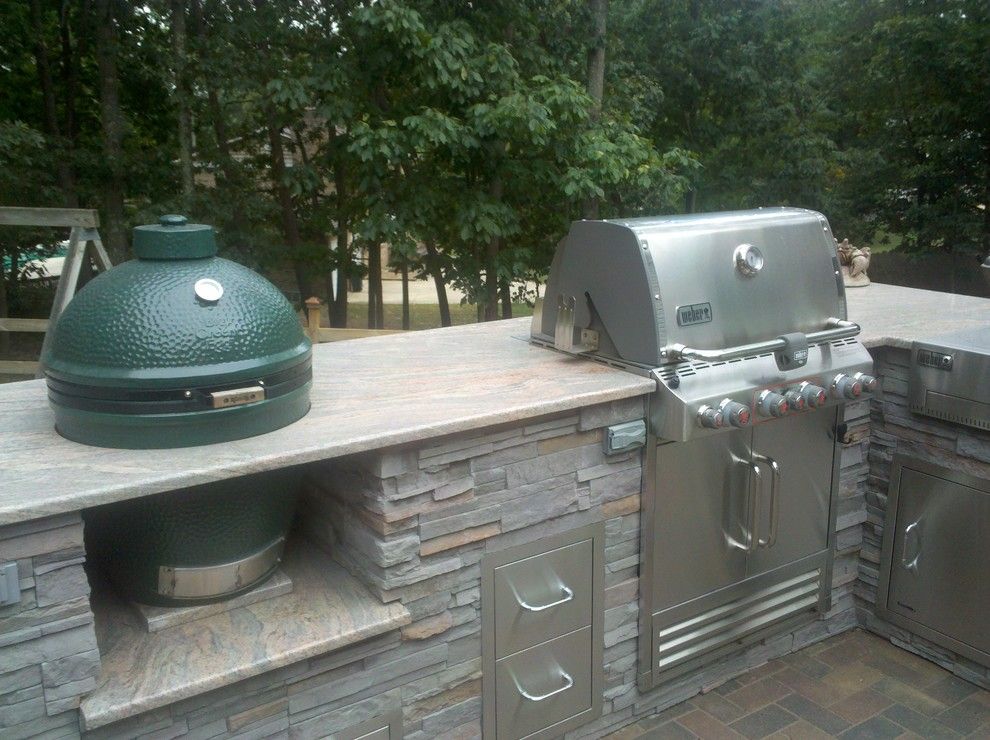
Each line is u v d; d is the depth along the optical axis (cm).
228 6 784
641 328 227
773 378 237
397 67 716
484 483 206
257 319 182
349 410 201
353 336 574
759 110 1059
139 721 170
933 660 288
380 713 203
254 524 193
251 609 198
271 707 186
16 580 151
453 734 218
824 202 1084
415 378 231
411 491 193
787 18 1040
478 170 798
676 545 250
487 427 203
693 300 230
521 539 217
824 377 249
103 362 170
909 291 385
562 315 251
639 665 252
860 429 292
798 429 273
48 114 833
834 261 265
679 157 794
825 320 261
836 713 260
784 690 273
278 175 854
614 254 231
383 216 711
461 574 209
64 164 759
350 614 195
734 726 255
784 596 285
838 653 296
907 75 1048
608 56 948
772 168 1101
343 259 882
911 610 291
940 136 1055
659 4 1033
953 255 1062
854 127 1174
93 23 784
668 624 255
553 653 232
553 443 217
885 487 295
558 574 227
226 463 165
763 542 263
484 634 217
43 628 156
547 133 692
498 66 681
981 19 998
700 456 248
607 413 223
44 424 193
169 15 761
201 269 185
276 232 915
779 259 250
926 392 271
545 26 819
